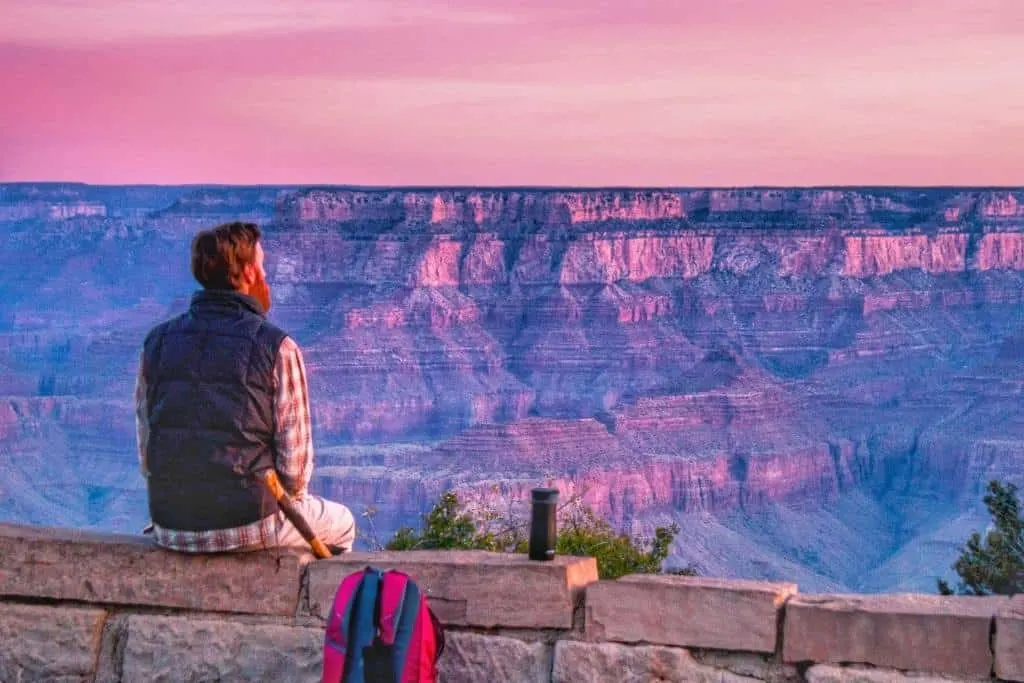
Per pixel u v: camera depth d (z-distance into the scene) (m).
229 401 7.80
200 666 8.20
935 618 7.32
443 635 7.75
